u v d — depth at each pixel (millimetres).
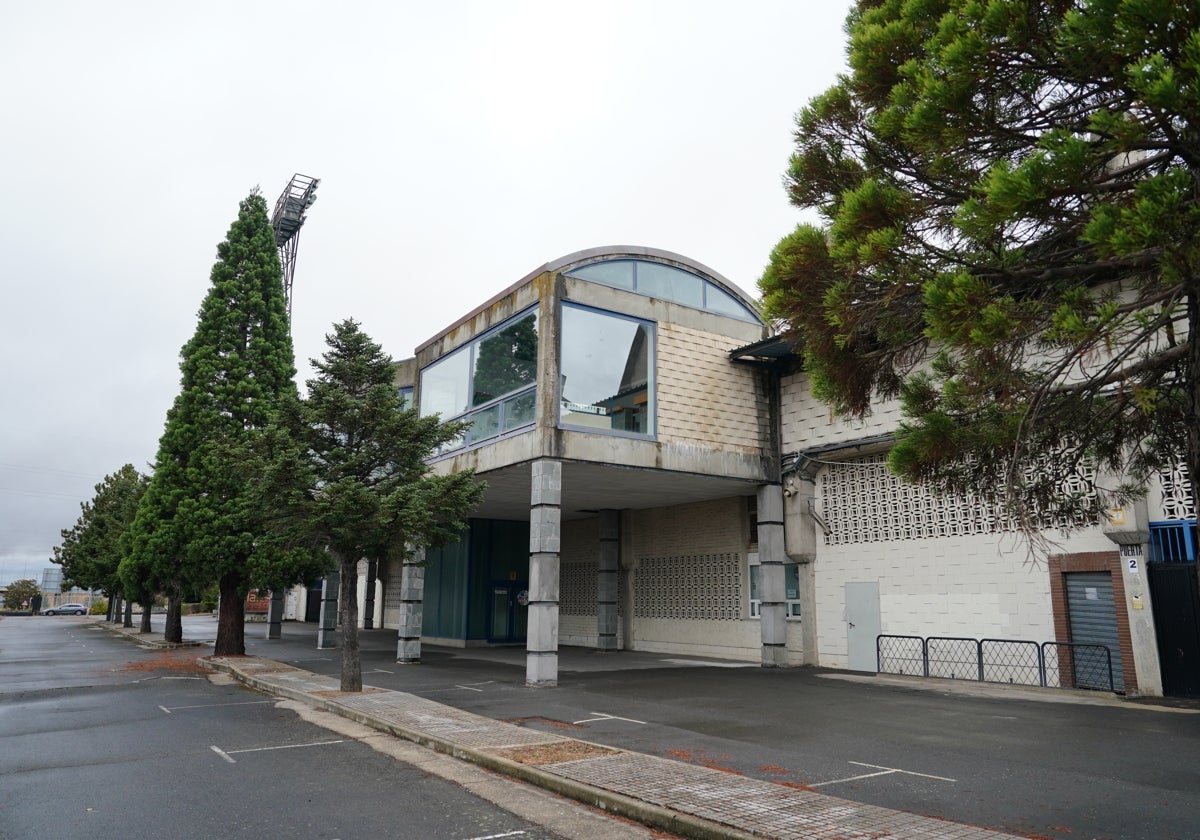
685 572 23500
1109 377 5773
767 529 19078
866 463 17828
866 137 6730
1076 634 13914
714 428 18375
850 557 18016
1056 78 5426
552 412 16016
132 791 7531
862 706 12383
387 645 26938
